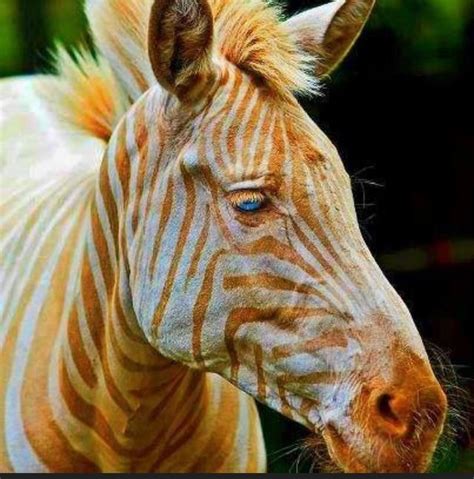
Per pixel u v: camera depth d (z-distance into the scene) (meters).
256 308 9.17
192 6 9.34
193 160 9.41
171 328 9.52
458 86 24.06
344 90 23.30
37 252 11.68
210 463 11.35
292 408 9.17
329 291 8.98
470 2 22.03
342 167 9.43
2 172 13.47
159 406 10.55
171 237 9.53
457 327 25.19
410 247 25.17
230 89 9.49
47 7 22.14
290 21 10.44
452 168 25.00
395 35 22.28
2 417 11.12
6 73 22.14
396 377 8.66
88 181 11.89
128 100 10.88
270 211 9.13
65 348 10.84
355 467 8.77
